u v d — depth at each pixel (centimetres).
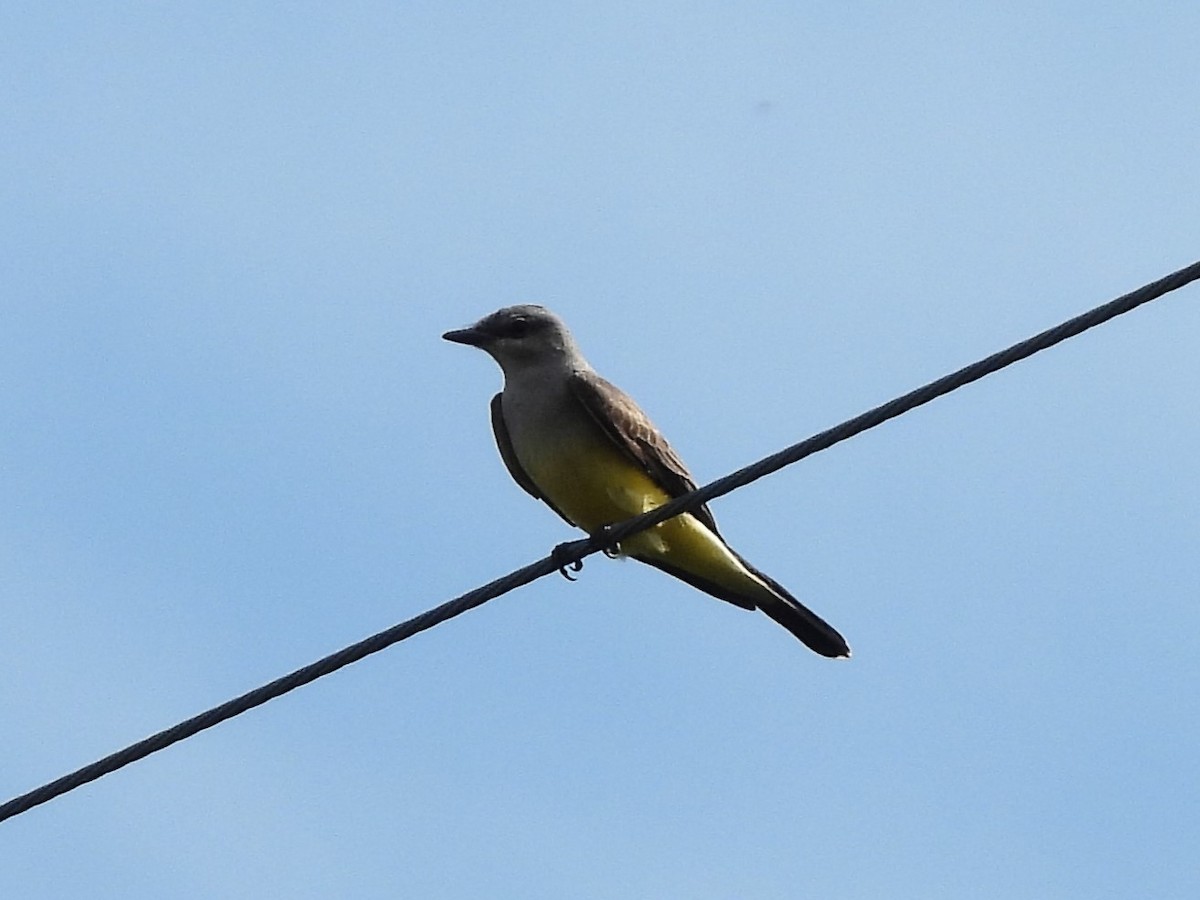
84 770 1054
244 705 1065
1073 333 962
